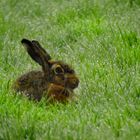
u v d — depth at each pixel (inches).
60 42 995.9
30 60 888.3
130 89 715.4
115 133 598.5
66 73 728.3
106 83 741.9
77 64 834.2
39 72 737.0
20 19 1171.3
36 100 722.8
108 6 1154.7
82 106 687.1
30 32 1075.3
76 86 732.7
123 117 634.2
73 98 724.0
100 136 579.8
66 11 1151.0
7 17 1168.8
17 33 1069.8
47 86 722.8
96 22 1056.2
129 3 1160.8
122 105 676.7
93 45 912.3
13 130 601.3
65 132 590.6
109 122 624.1
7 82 764.0
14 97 711.7
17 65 871.1
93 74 784.3
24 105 686.5
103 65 822.5
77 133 586.6
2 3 1251.2
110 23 1019.3
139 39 908.0
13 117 644.1
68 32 1025.5
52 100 716.7
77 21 1087.6
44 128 608.1
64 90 722.8
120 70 800.9
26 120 623.5
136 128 598.5
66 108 685.9
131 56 830.5
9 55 924.0
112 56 848.3
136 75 762.2
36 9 1211.9
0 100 693.9
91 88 735.7
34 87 727.7
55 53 921.5
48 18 1151.6
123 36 915.4
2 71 837.8
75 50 920.9
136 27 983.0
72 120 631.8
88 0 1182.3
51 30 1063.0
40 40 1016.9
